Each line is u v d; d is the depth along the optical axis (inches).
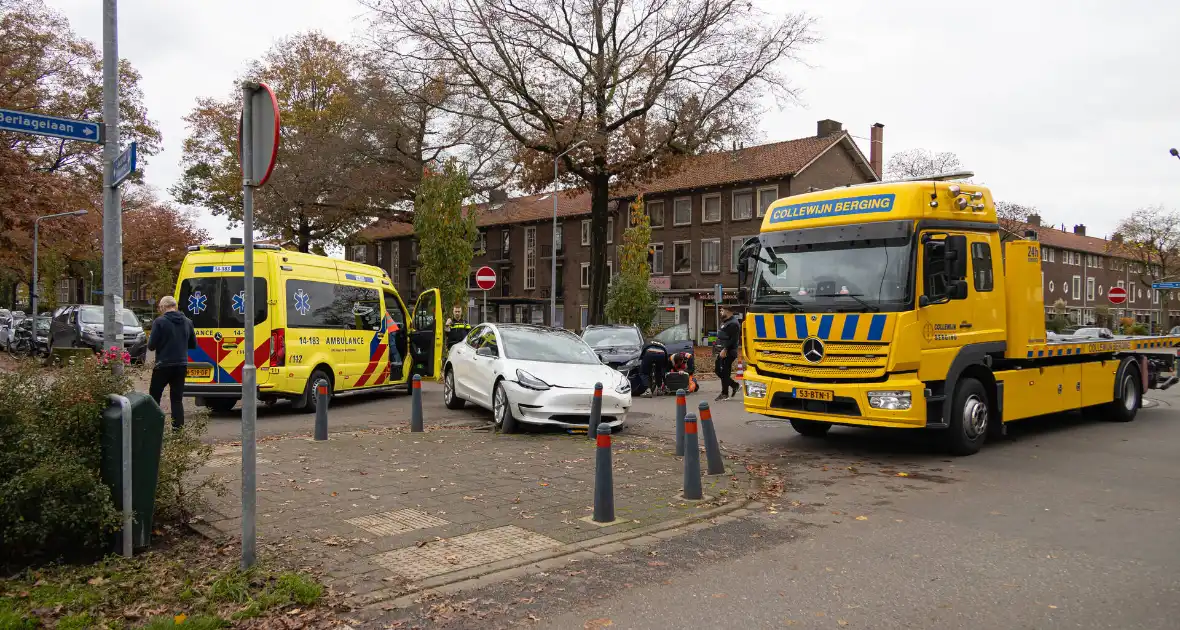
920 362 349.4
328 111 1600.6
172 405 384.2
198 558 199.2
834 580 195.3
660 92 1042.1
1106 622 167.8
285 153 1429.6
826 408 365.4
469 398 496.4
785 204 401.1
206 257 493.4
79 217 1131.9
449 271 903.7
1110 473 333.7
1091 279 2239.2
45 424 188.4
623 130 1086.4
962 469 343.6
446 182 907.4
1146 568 204.5
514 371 428.1
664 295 1815.9
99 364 207.8
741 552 218.8
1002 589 188.7
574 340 490.9
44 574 181.8
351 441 392.2
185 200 1771.7
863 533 239.5
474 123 1098.7
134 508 198.7
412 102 1106.1
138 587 176.2
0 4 1042.1
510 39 1012.5
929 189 364.5
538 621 167.5
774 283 390.6
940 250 353.7
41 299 2165.4
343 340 549.6
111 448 193.5
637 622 167.5
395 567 198.7
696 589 188.2
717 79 1031.0
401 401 597.0
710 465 320.8
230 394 483.2
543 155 1199.6
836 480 321.4
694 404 596.1
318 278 530.6
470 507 259.9
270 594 173.2
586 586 189.2
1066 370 444.8
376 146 1342.3
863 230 365.4
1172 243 1947.6
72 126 319.0
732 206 1706.4
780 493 296.5
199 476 299.6
